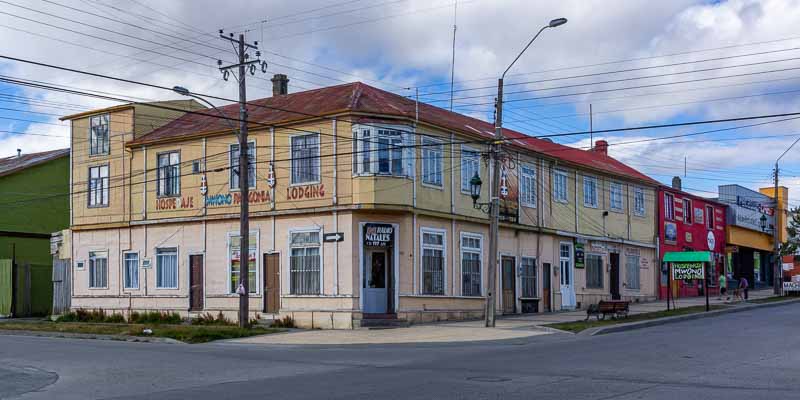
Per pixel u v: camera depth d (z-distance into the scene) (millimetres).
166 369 17281
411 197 29391
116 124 35906
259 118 31484
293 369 16812
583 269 40156
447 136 31531
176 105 36875
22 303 40625
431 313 30172
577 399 12094
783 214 64750
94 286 36250
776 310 35594
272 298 30609
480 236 33188
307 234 29766
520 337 23703
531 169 36688
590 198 41219
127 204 35281
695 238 51312
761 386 13414
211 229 32594
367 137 28781
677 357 17828
